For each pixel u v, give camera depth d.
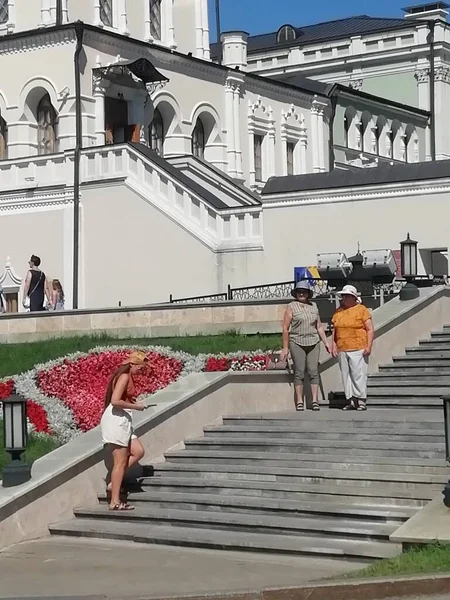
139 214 38.75
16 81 43.34
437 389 19.94
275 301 25.72
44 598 12.39
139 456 17.02
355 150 57.03
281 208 35.22
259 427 18.55
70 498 16.97
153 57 44.50
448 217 32.69
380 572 12.21
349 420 18.16
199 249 37.09
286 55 67.00
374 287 26.92
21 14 44.19
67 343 26.25
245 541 14.82
